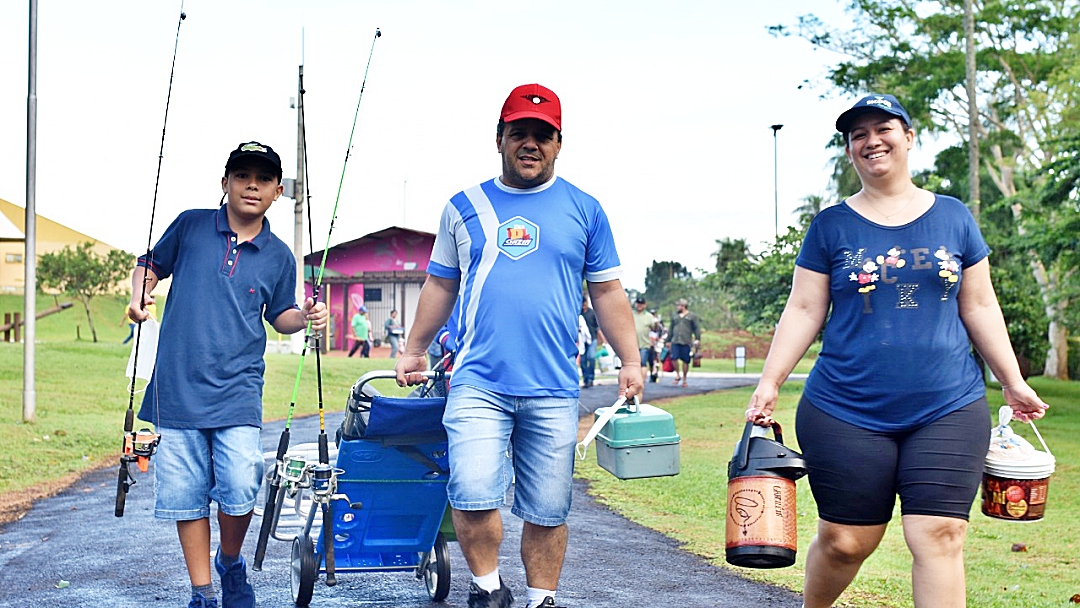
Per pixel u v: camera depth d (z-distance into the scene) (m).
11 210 25.38
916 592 4.01
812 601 4.47
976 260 4.16
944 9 28.78
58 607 5.27
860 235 4.16
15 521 7.64
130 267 26.41
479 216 4.56
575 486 9.88
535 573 4.67
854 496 4.12
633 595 5.62
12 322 24.47
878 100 4.15
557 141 4.56
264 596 5.53
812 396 4.23
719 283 27.61
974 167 24.22
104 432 12.27
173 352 4.77
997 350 4.19
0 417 12.88
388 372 5.04
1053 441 13.23
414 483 5.17
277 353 25.08
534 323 4.44
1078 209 21.27
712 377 28.84
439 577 5.36
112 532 7.18
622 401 4.86
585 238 4.61
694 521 8.11
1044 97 28.42
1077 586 5.88
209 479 4.86
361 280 39.00
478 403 4.44
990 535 7.45
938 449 3.99
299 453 5.43
